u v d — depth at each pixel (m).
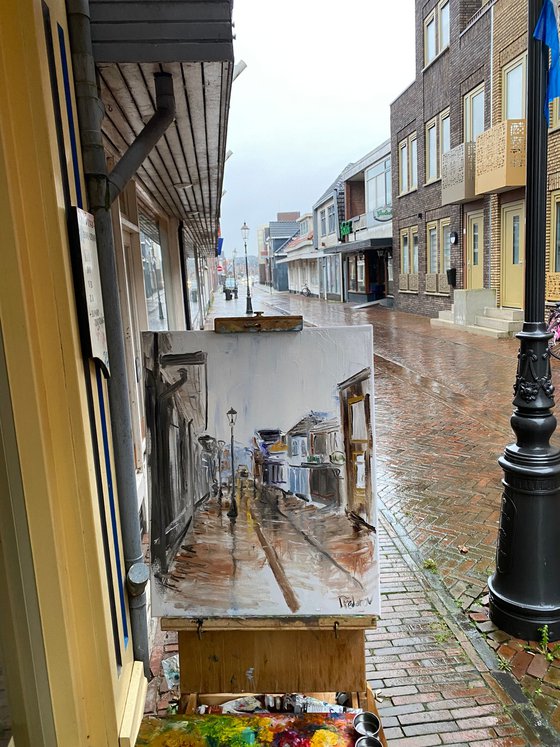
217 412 2.09
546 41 2.81
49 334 1.63
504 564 3.26
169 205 7.45
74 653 1.75
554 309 11.63
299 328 2.06
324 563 2.09
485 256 15.25
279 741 1.91
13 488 1.53
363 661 2.15
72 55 1.91
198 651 2.16
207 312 31.81
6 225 1.51
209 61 2.52
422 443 6.57
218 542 2.10
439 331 15.59
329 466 2.08
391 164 22.50
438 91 17.47
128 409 2.13
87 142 1.97
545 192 2.99
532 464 3.09
